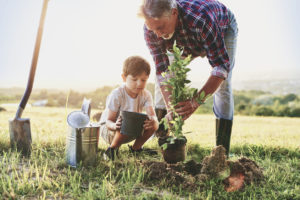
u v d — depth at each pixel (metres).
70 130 2.42
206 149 3.22
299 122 7.64
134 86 2.77
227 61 2.41
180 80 2.28
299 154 3.14
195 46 2.63
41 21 2.71
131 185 2.10
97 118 4.17
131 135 2.49
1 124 4.48
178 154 2.45
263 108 16.16
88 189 2.04
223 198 1.98
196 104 2.33
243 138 3.93
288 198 2.04
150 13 2.07
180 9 2.33
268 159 2.94
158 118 3.42
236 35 2.91
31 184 2.03
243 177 2.21
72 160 2.42
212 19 2.32
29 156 2.70
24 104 2.73
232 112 3.02
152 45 2.74
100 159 2.58
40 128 4.20
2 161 2.40
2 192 1.89
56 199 1.86
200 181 2.14
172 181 2.13
